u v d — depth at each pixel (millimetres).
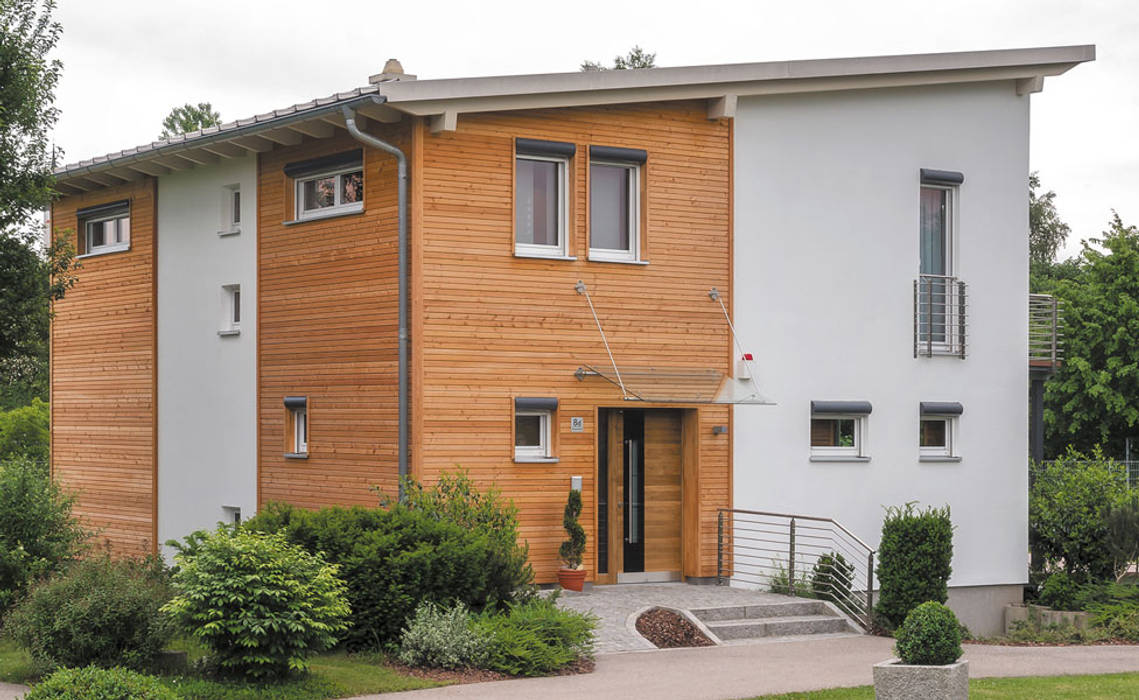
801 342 19578
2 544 15500
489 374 17078
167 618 12383
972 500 21000
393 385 16953
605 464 18281
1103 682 13242
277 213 19156
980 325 21219
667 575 18719
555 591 14922
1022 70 21234
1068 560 21312
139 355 22203
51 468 24281
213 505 20453
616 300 18047
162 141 20250
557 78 17109
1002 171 21469
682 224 18609
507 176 17281
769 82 19016
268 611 11953
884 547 17172
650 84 17891
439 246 16750
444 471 16703
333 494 17984
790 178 19578
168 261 21656
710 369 18703
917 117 20703
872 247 20234
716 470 18844
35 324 21203
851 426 20250
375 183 17344
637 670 13406
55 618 12352
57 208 24266
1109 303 40844
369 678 12469
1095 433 42469
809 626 16500
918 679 11195
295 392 18750
